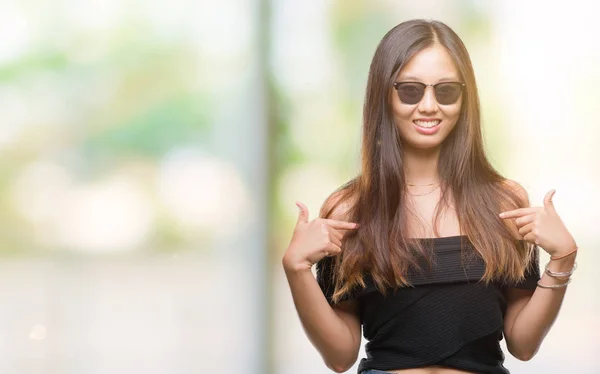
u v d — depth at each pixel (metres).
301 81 9.80
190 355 9.39
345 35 9.80
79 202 9.46
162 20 9.59
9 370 9.07
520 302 4.11
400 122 4.02
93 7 9.48
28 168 9.41
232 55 9.70
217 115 9.67
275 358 9.50
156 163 9.59
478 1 9.80
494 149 9.80
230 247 9.65
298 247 3.96
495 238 3.95
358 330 4.21
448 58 4.00
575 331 9.49
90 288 9.41
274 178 9.76
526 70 9.80
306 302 4.01
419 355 3.94
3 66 9.39
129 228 9.52
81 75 9.46
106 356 9.25
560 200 9.81
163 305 9.52
